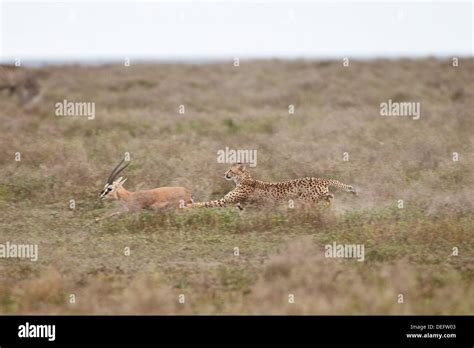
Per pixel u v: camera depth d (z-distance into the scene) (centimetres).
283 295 1320
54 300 1359
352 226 1733
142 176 2158
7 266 1539
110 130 2939
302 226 1742
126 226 1769
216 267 1505
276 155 2355
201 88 4647
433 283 1398
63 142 2559
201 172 2173
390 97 3947
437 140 2553
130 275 1473
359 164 2223
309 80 4591
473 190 1962
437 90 4247
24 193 2033
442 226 1683
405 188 2000
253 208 1927
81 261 1559
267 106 3759
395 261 1519
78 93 4353
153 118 3209
